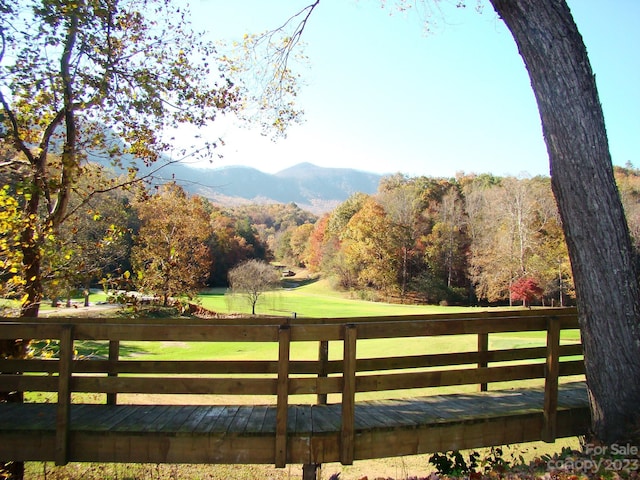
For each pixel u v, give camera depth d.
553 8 4.79
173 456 4.38
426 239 55.16
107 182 8.89
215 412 5.03
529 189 43.25
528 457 7.84
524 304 42.28
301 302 50.00
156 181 8.96
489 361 5.91
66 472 6.91
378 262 57.12
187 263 30.06
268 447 4.41
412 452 4.64
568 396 5.82
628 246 4.73
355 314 36.41
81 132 8.50
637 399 4.56
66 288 7.82
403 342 21.83
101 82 7.41
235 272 41.44
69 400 4.39
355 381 4.51
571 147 4.71
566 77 4.73
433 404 5.41
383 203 61.34
